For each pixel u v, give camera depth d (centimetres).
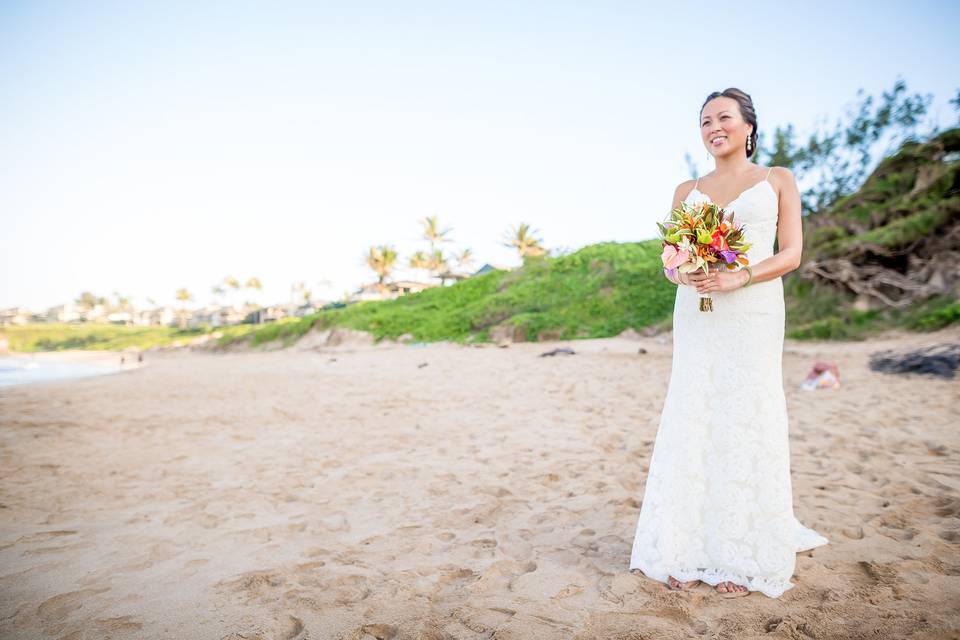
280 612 242
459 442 600
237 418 804
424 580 272
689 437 263
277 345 3409
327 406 888
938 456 470
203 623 234
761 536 247
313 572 285
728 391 257
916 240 1641
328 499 420
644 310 2109
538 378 1134
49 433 707
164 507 409
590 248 2597
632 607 235
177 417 821
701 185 283
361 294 6756
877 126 1884
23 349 7881
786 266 250
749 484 251
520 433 630
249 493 438
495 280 2889
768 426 252
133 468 528
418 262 7819
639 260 2394
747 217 261
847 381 912
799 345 1530
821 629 209
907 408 670
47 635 227
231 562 304
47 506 414
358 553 312
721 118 265
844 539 302
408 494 427
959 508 340
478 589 259
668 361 1320
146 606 252
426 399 924
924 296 1559
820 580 254
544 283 2497
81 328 8581
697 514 260
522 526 347
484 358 1614
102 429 734
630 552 300
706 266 246
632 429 623
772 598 238
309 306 7500
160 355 4366
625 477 441
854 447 504
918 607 224
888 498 369
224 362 2459
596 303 2211
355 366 1672
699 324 267
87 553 321
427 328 2562
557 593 251
